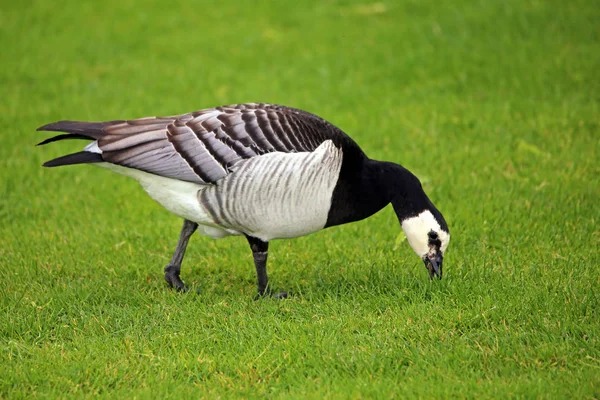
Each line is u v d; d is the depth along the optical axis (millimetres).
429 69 20297
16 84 20594
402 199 10789
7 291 10945
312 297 10836
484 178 14945
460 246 12461
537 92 18641
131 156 9977
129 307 10562
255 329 9828
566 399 8000
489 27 21969
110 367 8953
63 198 14766
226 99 19297
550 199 13820
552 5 22859
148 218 14039
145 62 22031
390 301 10477
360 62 21188
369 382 8562
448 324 9742
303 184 9930
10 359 9070
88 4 27047
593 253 11758
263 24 24406
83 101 19375
